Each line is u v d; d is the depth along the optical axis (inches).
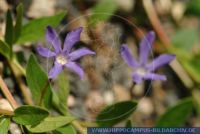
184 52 20.2
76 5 19.3
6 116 16.0
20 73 17.5
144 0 20.0
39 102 16.4
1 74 17.3
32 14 18.5
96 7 19.3
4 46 16.9
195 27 20.9
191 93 20.1
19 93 17.4
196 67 20.1
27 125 16.0
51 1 18.9
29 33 17.5
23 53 17.8
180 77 20.1
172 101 19.9
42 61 17.8
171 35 20.6
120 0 19.8
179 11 20.8
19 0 18.3
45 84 16.2
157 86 19.9
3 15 17.9
